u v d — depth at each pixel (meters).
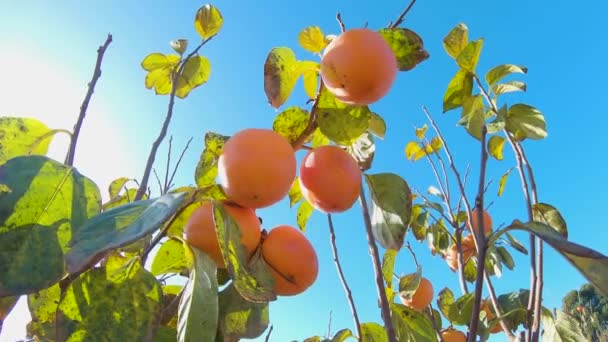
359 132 0.39
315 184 0.36
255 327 0.36
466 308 0.56
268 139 0.32
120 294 0.28
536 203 0.46
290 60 0.41
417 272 0.56
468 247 0.68
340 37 0.35
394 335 0.37
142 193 0.39
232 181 0.32
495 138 0.61
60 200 0.27
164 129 0.43
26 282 0.24
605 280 0.32
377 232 0.41
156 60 0.60
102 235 0.23
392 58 0.35
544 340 0.55
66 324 0.27
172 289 0.40
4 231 0.25
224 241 0.28
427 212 0.70
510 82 0.49
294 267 0.34
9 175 0.26
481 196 0.36
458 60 0.46
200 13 0.59
